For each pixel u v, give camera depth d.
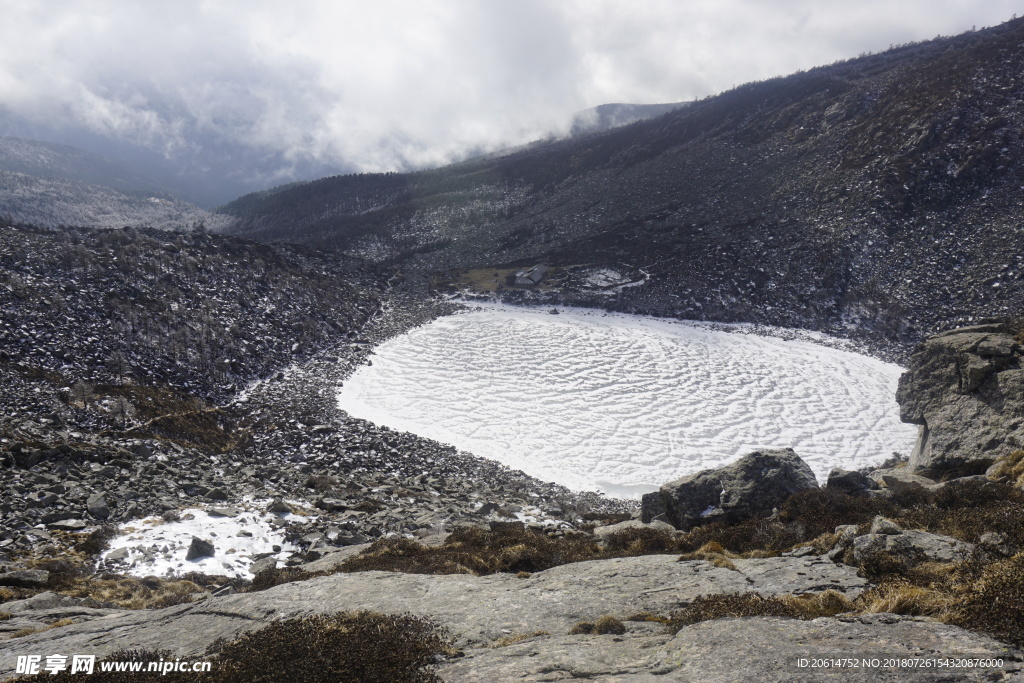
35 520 25.77
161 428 46.03
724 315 105.50
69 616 14.55
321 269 114.94
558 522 30.62
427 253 168.12
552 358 87.75
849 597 10.02
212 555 23.70
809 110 187.00
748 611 9.30
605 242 146.75
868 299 104.31
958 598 8.38
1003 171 125.56
